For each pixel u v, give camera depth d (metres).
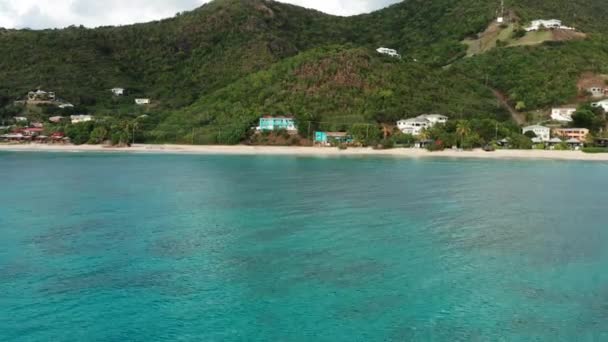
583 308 32.38
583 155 142.88
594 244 45.88
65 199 68.81
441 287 35.62
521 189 76.75
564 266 39.91
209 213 58.78
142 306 32.69
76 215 58.03
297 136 175.88
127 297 34.03
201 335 29.17
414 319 30.91
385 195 70.62
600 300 33.53
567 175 95.81
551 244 45.88
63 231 50.41
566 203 65.06
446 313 31.69
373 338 28.75
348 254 42.62
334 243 45.81
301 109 183.00
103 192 75.00
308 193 72.56
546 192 73.94
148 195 71.88
